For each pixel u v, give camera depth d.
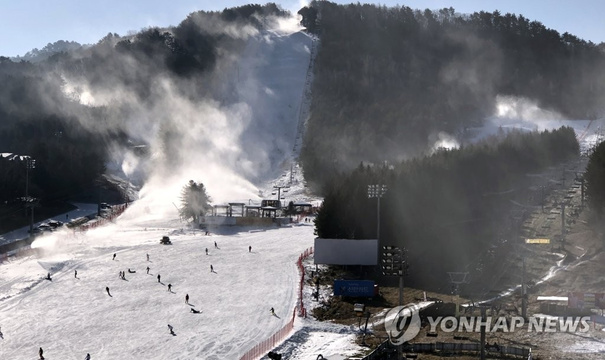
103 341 90.62
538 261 124.56
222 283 119.88
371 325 93.81
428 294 109.25
